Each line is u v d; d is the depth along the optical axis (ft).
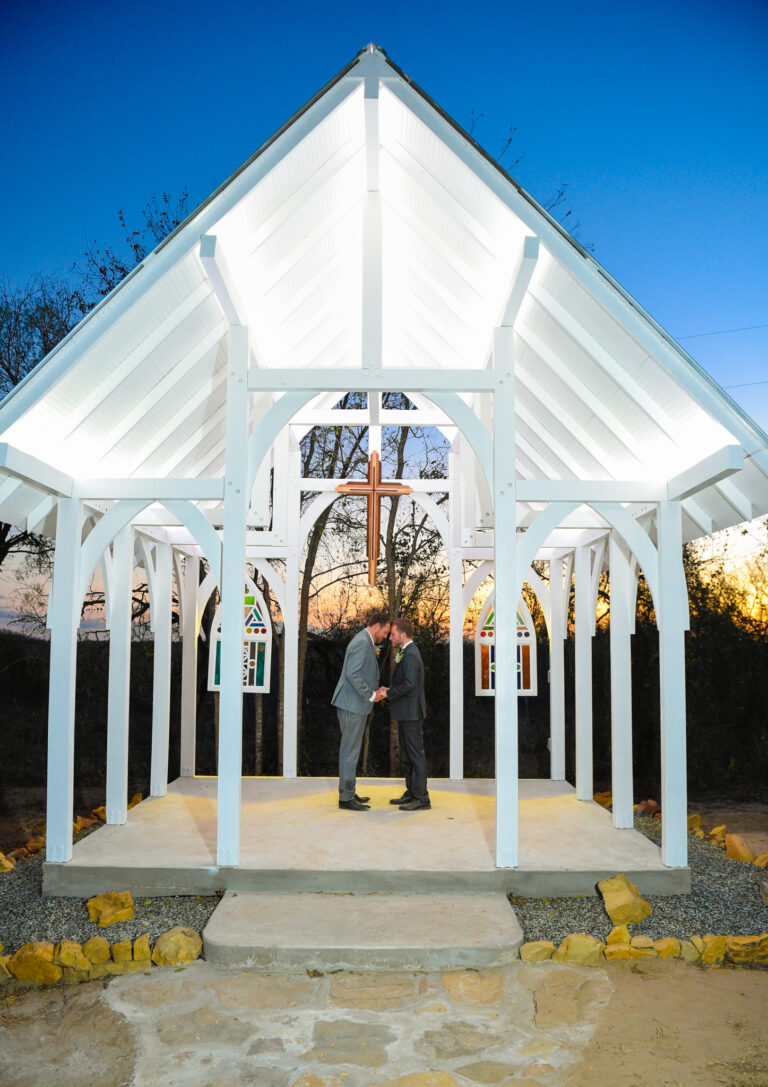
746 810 40.16
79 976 13.79
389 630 23.61
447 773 49.70
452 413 17.44
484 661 28.55
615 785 20.77
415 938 14.12
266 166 15.26
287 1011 12.49
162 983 13.38
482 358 21.27
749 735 46.14
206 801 23.73
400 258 20.61
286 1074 10.80
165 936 14.51
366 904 15.89
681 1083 10.52
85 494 17.84
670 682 17.52
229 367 17.35
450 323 21.56
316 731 50.39
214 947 13.99
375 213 17.75
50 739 17.42
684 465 17.44
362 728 22.68
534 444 22.80
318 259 19.51
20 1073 10.97
